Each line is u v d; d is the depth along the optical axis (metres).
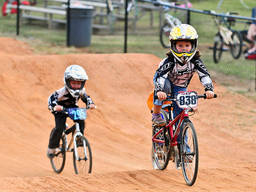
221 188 11.63
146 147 20.89
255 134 22.72
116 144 20.92
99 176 12.53
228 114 25.78
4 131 20.77
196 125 23.86
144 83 29.41
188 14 34.50
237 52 38.03
